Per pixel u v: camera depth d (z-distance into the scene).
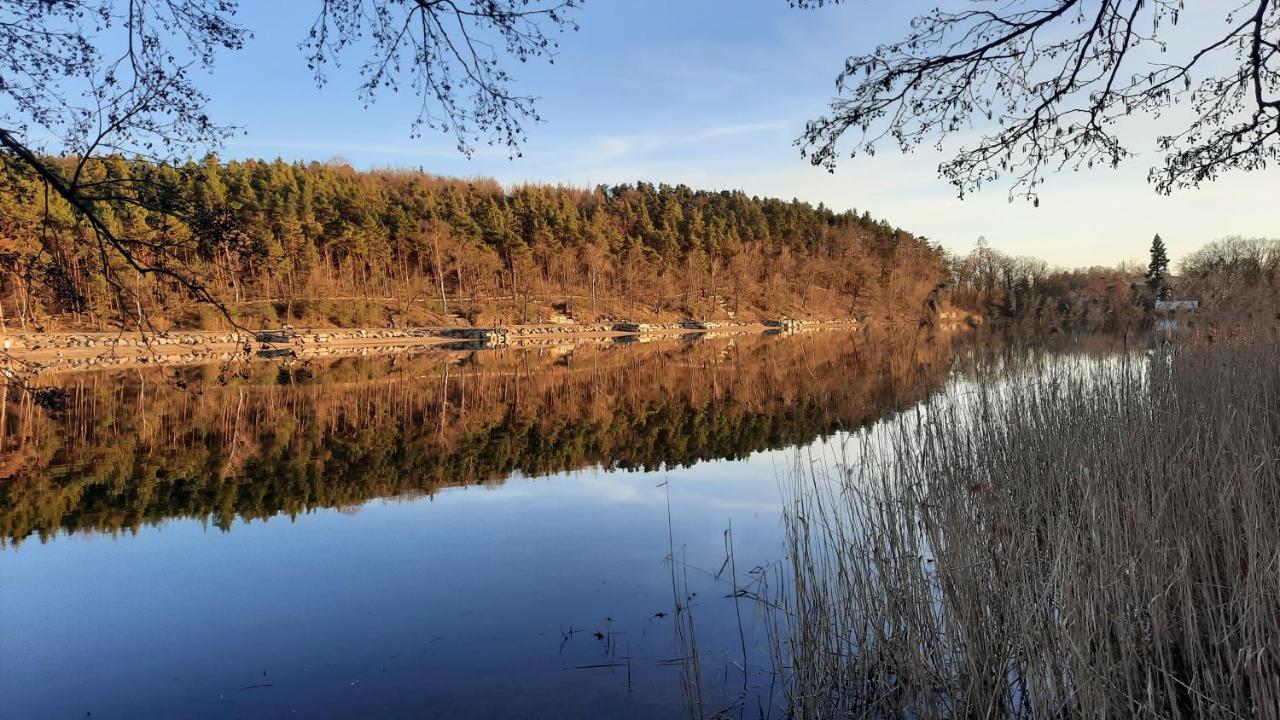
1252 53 4.52
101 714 3.84
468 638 4.66
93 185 3.80
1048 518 4.30
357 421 14.98
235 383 21.48
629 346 40.06
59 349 26.23
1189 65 4.40
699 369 25.23
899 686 3.71
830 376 18.33
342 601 5.34
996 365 9.48
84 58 3.74
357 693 4.02
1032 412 6.74
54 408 4.86
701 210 76.56
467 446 12.09
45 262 4.29
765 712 3.71
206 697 4.02
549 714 3.72
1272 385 6.87
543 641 4.57
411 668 4.29
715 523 6.98
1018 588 3.89
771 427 12.82
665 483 8.87
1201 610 3.80
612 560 6.05
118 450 11.98
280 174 50.44
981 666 3.79
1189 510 4.38
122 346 27.94
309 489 9.12
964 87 4.45
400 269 52.00
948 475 5.45
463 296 52.88
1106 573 3.69
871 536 5.01
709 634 4.60
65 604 5.37
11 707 3.92
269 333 33.84
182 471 10.34
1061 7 4.10
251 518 7.76
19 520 7.81
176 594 5.55
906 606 4.01
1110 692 3.21
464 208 57.28
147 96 3.80
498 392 19.86
